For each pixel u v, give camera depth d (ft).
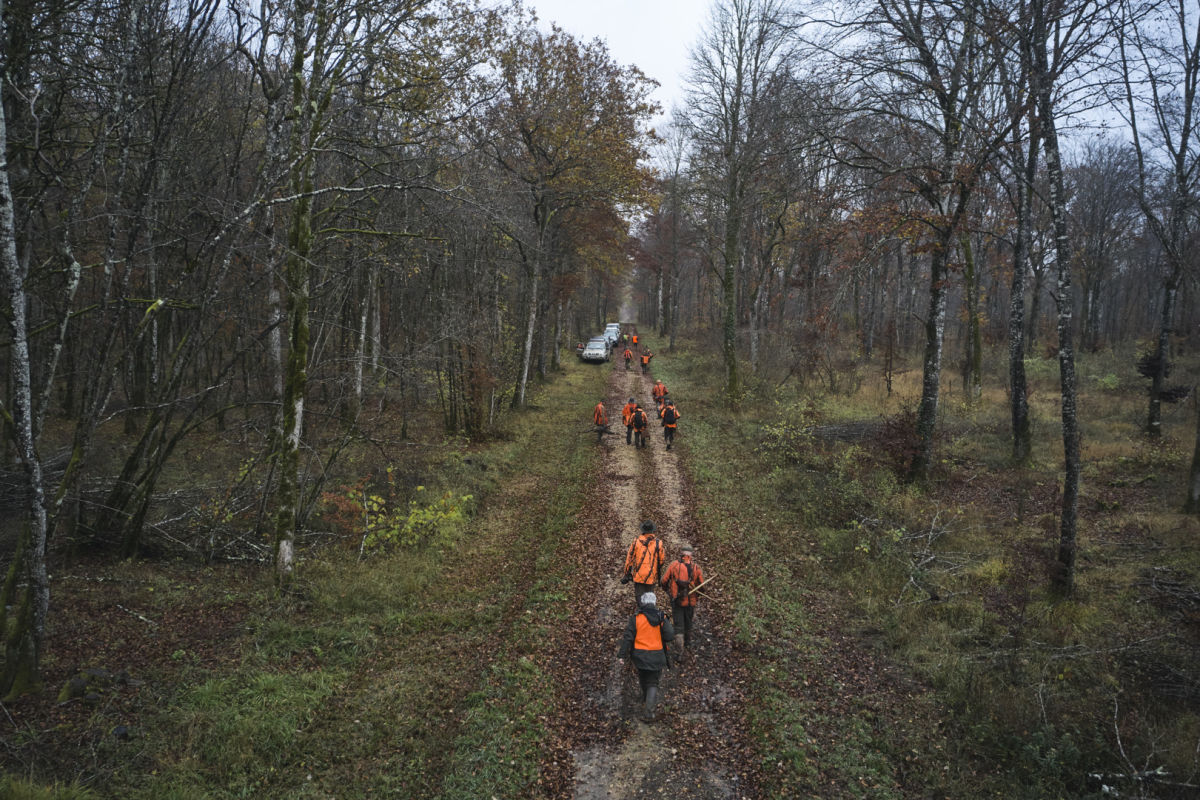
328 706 21.48
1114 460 48.21
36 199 23.02
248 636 25.25
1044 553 31.89
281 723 19.86
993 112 45.39
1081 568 31.32
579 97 70.08
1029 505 40.60
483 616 29.04
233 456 48.88
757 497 46.03
